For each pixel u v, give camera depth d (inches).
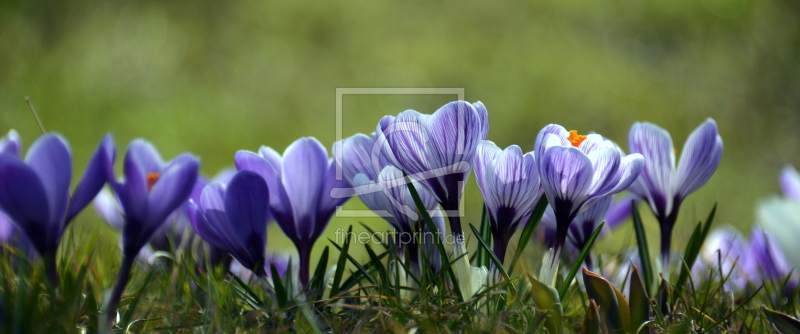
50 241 57.7
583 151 57.5
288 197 59.2
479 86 229.3
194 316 58.6
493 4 242.7
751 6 220.1
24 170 57.0
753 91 215.6
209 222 58.9
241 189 58.2
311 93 237.6
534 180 57.2
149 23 236.5
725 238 65.8
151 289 61.2
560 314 56.4
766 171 198.8
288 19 247.0
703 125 58.6
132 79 223.0
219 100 229.6
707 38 228.5
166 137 210.2
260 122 227.6
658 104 223.3
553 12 241.3
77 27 224.2
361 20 245.6
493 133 222.7
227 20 246.7
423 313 57.7
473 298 57.3
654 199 59.5
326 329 58.2
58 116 201.8
